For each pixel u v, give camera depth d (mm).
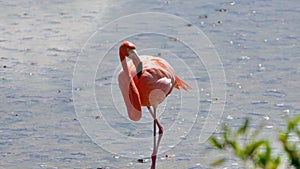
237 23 25703
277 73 19688
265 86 18531
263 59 21109
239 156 6023
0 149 14578
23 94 18484
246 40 23344
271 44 22797
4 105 17594
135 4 29078
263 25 25328
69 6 29031
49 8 28688
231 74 19750
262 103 17125
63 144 14883
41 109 17281
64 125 16125
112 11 27812
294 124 6152
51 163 13781
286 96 17625
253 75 19578
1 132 15633
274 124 15430
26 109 17281
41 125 16109
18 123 16250
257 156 5926
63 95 18375
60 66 21016
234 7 28312
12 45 23312
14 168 13492
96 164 13719
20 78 19953
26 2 30031
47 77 20000
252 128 15203
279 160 5863
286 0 29547
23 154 14289
